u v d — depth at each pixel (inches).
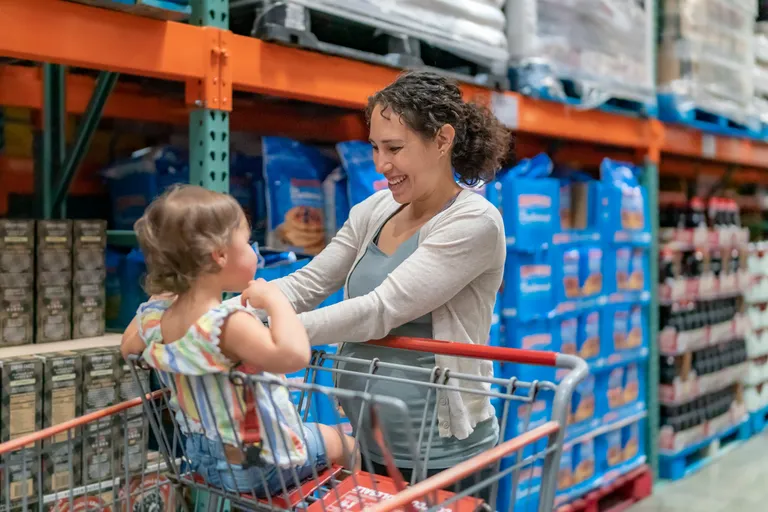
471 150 61.3
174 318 45.4
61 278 79.9
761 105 161.3
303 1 76.4
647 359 140.5
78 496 70.8
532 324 109.6
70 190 105.7
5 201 101.0
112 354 74.9
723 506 131.6
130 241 88.4
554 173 131.0
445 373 51.3
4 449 47.5
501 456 40.4
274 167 92.4
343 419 83.0
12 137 101.5
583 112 119.2
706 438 156.6
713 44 142.2
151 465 74.9
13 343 76.4
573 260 117.6
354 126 111.9
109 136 110.2
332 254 65.5
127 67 65.0
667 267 144.5
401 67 87.4
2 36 57.4
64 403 71.3
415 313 55.8
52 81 100.9
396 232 62.4
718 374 159.3
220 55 71.2
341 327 54.1
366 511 34.7
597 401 126.5
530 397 46.8
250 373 43.8
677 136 142.6
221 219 43.6
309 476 50.4
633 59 126.1
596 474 126.8
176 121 113.8
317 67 80.6
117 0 61.8
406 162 58.0
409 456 57.4
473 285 59.8
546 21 108.1
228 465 44.3
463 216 56.9
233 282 45.4
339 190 97.1
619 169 132.7
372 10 82.7
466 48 95.1
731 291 162.9
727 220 167.0
